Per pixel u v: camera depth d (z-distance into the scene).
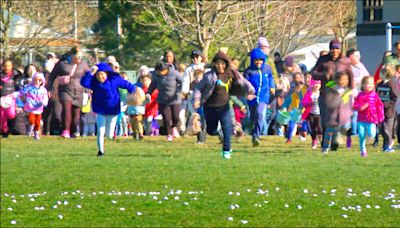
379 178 23.97
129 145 33.81
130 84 29.88
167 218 18.98
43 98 36.50
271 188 22.47
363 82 30.06
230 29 63.81
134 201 20.92
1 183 23.89
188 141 35.44
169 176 24.59
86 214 19.55
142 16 77.00
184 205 20.34
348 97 30.61
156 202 20.73
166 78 35.53
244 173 24.98
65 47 79.19
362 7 64.56
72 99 37.00
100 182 23.81
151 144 34.28
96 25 85.81
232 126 28.59
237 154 30.25
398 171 25.39
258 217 18.94
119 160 28.42
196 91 28.19
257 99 32.34
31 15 75.44
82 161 28.25
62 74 36.88
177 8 60.16
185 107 36.59
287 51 74.12
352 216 18.98
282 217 18.91
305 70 41.91
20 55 73.56
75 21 79.19
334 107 30.59
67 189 22.83
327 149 30.88
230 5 58.53
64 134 37.00
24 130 38.69
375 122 29.89
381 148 33.03
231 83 28.28
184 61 75.06
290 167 26.27
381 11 63.81
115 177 24.61
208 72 28.05
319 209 19.75
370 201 20.64
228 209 19.80
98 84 29.53
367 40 64.38
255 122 32.62
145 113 38.25
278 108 38.88
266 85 32.34
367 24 64.31
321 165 26.77
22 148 32.81
